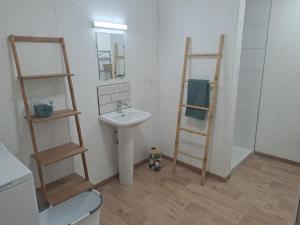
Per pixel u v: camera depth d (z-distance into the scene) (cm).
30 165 193
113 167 270
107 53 238
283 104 293
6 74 170
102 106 243
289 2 266
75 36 208
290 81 283
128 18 250
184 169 295
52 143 205
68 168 223
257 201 228
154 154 289
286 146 301
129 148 247
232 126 249
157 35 290
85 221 171
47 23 187
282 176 272
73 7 202
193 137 280
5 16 164
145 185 260
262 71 302
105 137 253
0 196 117
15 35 170
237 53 229
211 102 246
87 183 208
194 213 213
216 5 229
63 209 200
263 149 323
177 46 273
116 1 235
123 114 253
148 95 297
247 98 322
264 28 289
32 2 176
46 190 196
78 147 204
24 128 185
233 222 201
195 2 245
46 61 191
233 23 221
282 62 284
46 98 196
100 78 237
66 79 207
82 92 223
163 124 313
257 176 273
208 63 248
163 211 217
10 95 174
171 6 267
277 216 207
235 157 307
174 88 288
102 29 228
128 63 262
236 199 231
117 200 234
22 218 128
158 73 302
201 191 246
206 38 245
